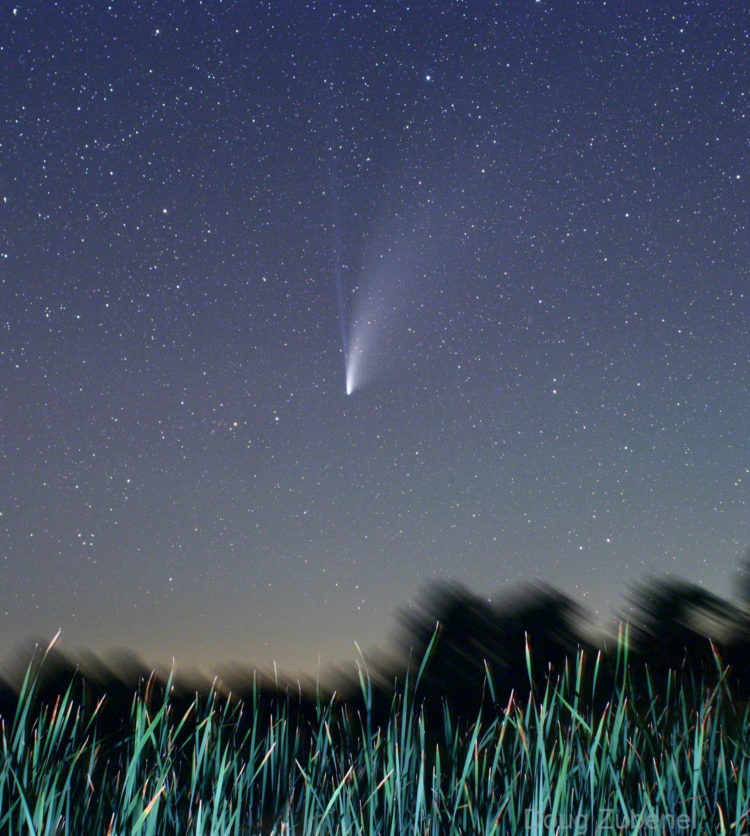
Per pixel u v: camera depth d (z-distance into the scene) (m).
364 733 1.88
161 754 1.75
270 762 1.85
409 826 1.59
